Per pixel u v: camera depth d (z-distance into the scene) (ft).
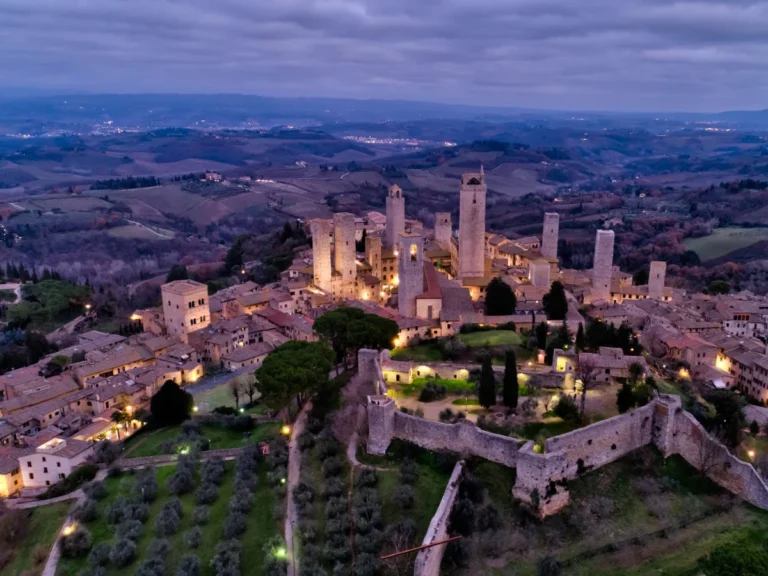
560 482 242.99
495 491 248.32
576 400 296.92
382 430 281.74
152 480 289.94
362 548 225.15
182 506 273.54
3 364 499.10
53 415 388.98
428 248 652.07
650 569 214.48
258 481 286.25
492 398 293.64
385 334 382.63
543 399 300.20
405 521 232.73
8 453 344.49
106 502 287.69
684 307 572.10
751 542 223.30
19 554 264.31
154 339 488.44
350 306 468.75
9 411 386.52
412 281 448.24
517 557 222.28
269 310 546.26
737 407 321.73
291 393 318.86
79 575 238.48
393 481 260.62
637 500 248.93
